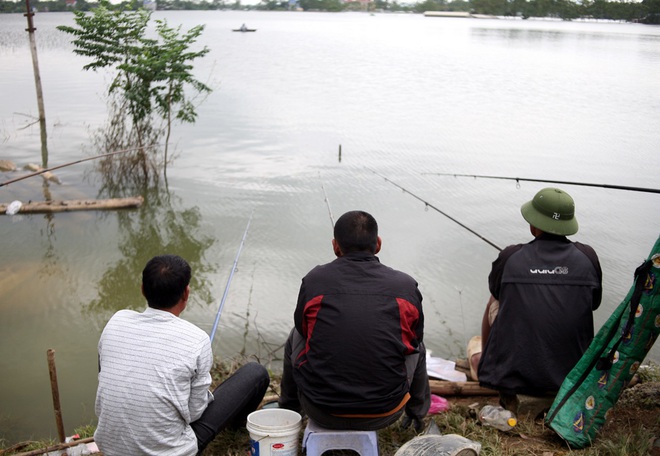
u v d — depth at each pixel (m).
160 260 3.04
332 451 3.38
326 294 3.21
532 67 31.50
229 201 10.79
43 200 10.84
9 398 5.66
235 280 7.98
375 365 3.12
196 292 7.70
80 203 10.52
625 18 115.06
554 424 3.71
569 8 119.69
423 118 17.89
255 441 3.26
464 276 8.09
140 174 11.92
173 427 3.00
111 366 2.96
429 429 3.72
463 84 25.09
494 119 17.95
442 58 35.62
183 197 11.02
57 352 6.44
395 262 8.43
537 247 4.03
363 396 3.12
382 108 19.34
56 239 9.32
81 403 5.62
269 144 14.54
